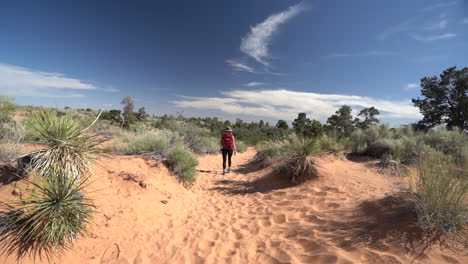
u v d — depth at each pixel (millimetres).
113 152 5492
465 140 7090
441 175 2553
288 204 4410
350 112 16031
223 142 7660
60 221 2375
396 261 2018
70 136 3189
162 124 13305
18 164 2988
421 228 2332
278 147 8344
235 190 5918
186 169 6035
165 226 3639
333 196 4305
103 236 2873
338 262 2234
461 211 2289
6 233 2191
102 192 3523
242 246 3027
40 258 2209
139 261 2676
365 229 2672
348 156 8602
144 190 4164
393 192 3367
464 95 20297
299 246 2758
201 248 3043
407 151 7238
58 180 2645
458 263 1867
